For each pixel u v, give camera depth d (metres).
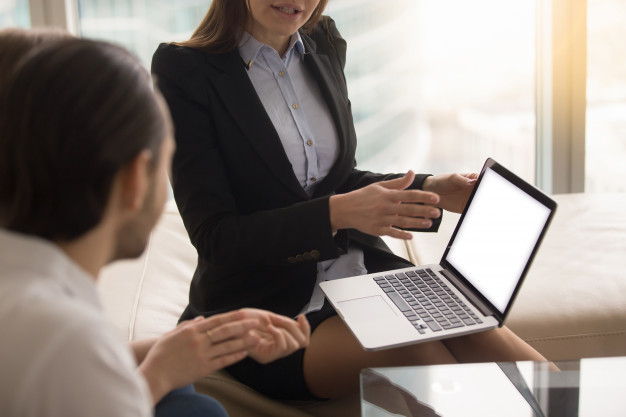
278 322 1.01
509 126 2.86
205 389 1.37
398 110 2.80
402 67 2.76
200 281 1.48
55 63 0.64
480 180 1.41
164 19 2.69
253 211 1.46
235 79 1.44
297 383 1.31
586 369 1.06
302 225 1.29
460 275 1.34
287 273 1.43
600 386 1.04
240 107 1.43
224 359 0.93
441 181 1.50
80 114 0.63
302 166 1.51
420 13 2.71
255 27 1.49
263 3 1.40
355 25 2.71
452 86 2.79
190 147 1.41
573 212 2.19
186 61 1.44
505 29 2.75
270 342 0.98
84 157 0.63
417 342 1.14
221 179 1.41
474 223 1.37
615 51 2.73
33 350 0.56
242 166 1.43
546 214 1.13
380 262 1.55
